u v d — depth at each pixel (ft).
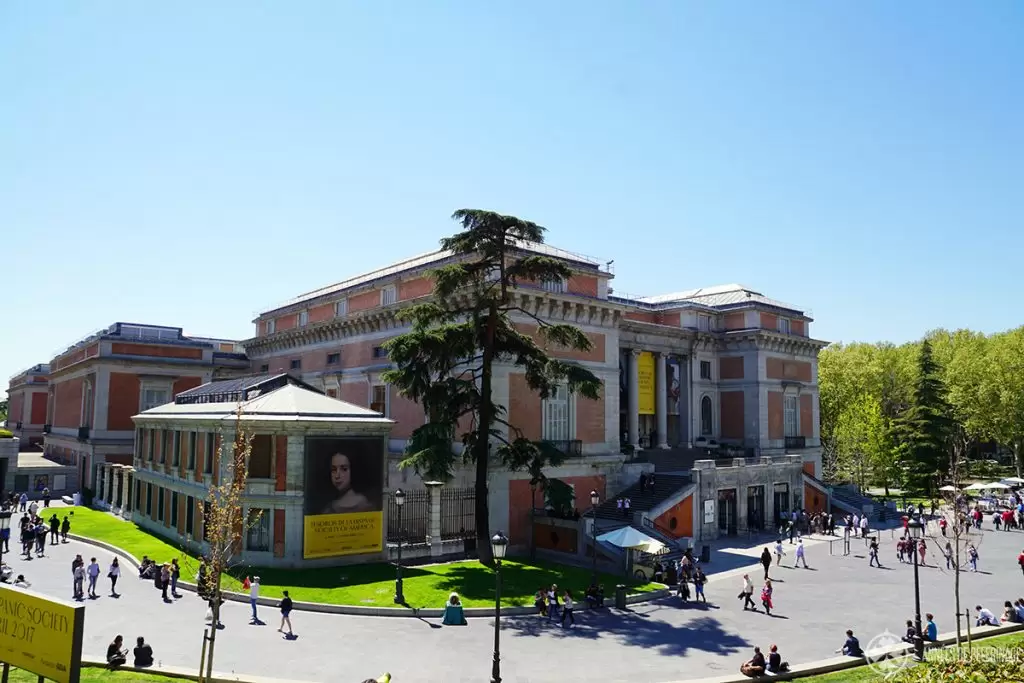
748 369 202.59
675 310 205.77
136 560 119.03
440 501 123.75
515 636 84.38
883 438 246.68
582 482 148.56
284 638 80.64
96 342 217.15
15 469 214.69
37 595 53.72
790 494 177.06
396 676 69.36
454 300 138.92
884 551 144.25
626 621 92.84
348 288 186.50
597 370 154.30
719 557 136.15
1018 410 248.73
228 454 113.91
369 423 117.91
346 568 112.06
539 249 153.69
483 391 119.96
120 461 211.41
